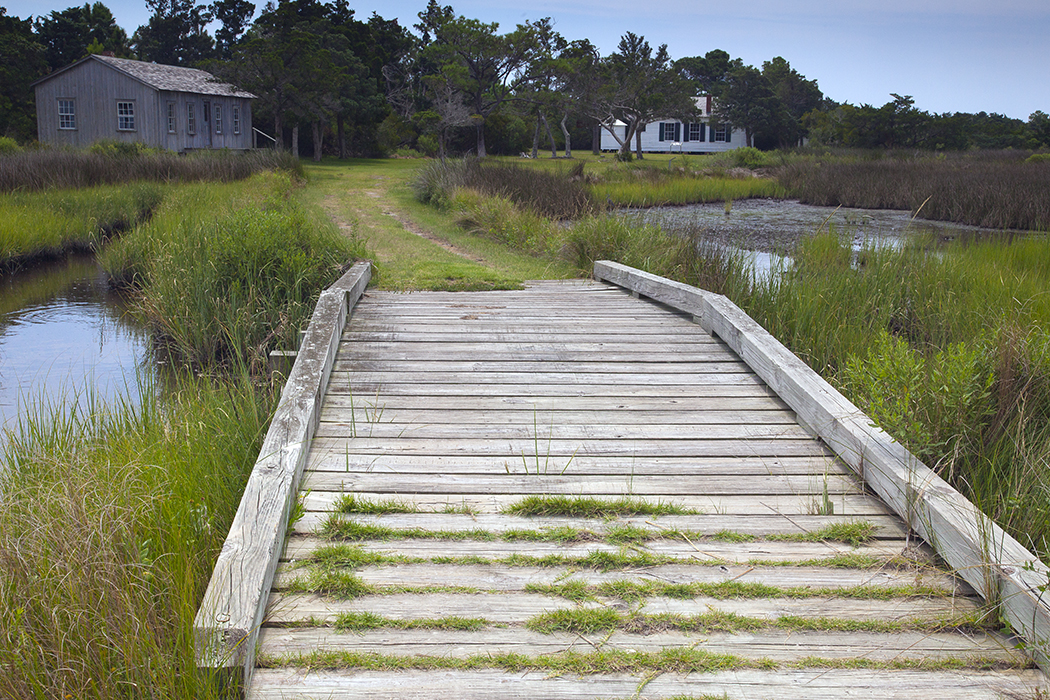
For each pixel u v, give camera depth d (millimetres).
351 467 3709
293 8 32906
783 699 2340
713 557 3037
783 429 4254
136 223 14648
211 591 2520
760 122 52781
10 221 12297
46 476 3709
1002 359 4609
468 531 3176
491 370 5180
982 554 2752
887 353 4352
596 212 15086
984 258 10180
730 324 5664
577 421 4320
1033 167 26812
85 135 29812
